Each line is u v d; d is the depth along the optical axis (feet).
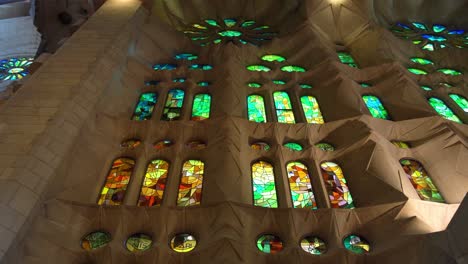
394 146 45.44
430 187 42.22
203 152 43.83
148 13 67.97
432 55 69.51
